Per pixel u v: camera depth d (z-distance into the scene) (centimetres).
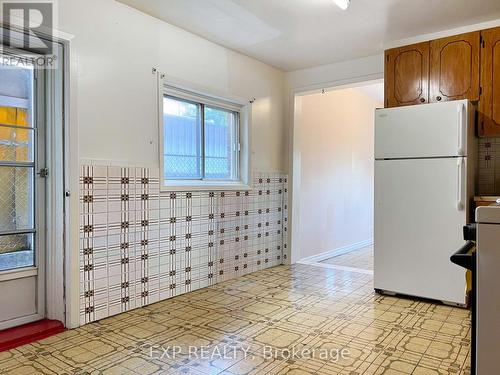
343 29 312
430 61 315
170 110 321
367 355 203
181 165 330
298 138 441
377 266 316
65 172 238
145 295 285
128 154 271
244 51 365
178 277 312
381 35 326
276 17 289
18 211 237
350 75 392
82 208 244
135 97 276
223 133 376
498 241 92
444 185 283
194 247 326
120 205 267
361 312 272
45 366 191
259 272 397
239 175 388
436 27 310
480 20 296
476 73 296
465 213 276
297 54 374
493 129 291
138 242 279
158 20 292
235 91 367
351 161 583
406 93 326
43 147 245
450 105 281
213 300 299
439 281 287
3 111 227
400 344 217
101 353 205
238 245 375
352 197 588
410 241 299
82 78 244
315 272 398
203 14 284
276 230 430
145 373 183
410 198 299
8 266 234
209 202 340
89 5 247
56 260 245
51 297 248
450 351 207
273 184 423
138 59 278
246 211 384
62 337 227
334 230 539
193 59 321
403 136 301
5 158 229
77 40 241
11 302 234
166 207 300
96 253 253
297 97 436
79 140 242
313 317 261
